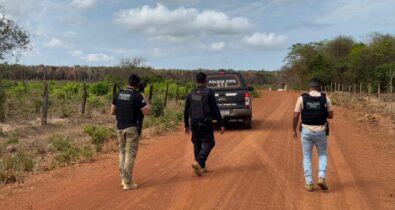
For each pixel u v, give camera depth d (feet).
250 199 23.93
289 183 27.37
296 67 239.30
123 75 148.97
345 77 204.54
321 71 218.38
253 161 34.19
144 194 25.31
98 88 112.98
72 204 23.66
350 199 23.88
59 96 91.04
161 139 47.85
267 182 27.66
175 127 57.67
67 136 47.91
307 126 25.34
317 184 26.08
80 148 39.55
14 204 23.95
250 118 54.13
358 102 103.71
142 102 26.55
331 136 48.37
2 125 55.11
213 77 54.39
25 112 65.26
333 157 35.86
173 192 25.63
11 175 29.68
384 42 185.26
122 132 26.58
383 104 93.86
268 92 191.83
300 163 33.35
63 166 34.09
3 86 62.59
